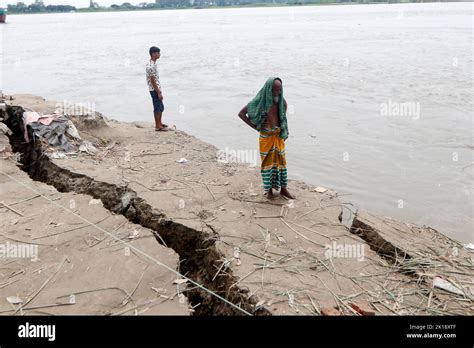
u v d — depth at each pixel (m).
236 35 49.56
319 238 6.10
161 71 24.75
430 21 64.31
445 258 5.92
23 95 13.16
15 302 4.69
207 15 136.38
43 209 6.77
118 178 7.82
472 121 13.30
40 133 9.33
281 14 117.88
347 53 29.56
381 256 6.06
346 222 7.09
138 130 11.54
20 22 127.38
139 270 5.27
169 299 4.81
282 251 5.71
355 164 10.42
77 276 5.14
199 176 8.20
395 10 117.94
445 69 21.59
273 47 35.34
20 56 34.59
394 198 8.70
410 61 24.70
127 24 91.81
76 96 18.67
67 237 5.96
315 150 11.37
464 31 43.22
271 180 7.19
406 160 10.59
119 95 18.72
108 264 5.37
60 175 8.20
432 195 8.80
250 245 5.82
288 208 6.95
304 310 4.62
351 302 4.80
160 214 6.61
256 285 5.00
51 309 4.61
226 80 21.27
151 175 8.14
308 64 25.33
